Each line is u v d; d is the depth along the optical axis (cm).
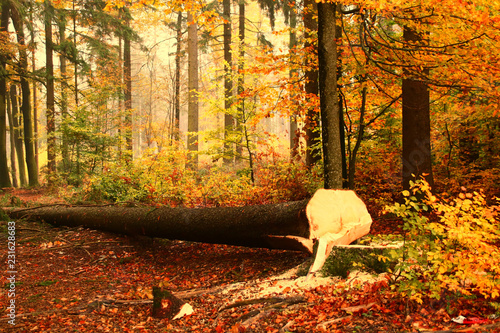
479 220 351
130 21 2589
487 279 317
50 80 1864
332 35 568
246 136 1174
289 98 812
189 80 1702
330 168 568
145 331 376
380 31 778
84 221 796
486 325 281
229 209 582
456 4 487
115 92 1864
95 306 443
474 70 562
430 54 597
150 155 1206
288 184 849
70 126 1504
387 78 726
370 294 376
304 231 475
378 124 843
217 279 545
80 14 2125
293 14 1480
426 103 744
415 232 363
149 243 717
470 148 985
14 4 1706
